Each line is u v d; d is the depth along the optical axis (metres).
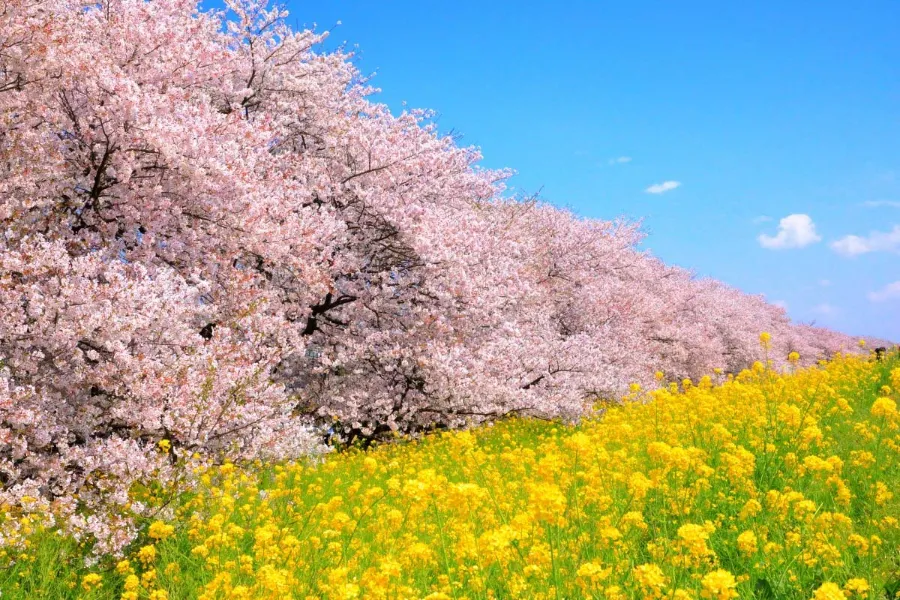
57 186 9.15
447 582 4.59
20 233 8.48
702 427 8.52
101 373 8.14
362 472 9.75
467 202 19.03
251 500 7.57
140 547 6.84
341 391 14.30
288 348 10.49
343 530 6.11
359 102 16.38
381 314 14.27
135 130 9.27
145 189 9.82
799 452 7.33
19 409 7.27
